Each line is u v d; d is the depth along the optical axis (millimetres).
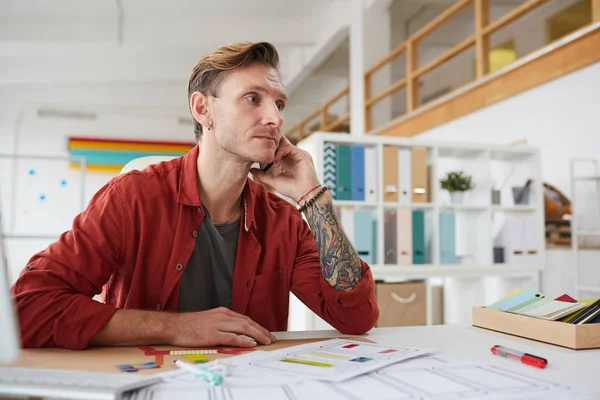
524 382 709
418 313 3166
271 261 1306
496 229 4172
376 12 7000
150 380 675
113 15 7176
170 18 7355
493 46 8953
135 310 982
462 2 5270
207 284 1263
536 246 3643
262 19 7621
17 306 934
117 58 8906
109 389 610
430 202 3498
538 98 4184
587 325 953
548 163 4074
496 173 4234
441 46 10047
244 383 691
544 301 1125
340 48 9320
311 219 1230
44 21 7055
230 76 1123
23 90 10172
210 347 962
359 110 7078
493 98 4695
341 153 3254
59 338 913
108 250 1130
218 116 1137
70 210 10195
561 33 7887
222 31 7449
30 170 9273
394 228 3350
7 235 6125
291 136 12281
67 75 8789
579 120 3785
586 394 673
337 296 1151
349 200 3254
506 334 1118
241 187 1243
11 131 10117
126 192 1186
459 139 5250
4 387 625
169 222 1208
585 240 3613
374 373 754
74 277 1047
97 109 10617
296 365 789
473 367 793
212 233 1251
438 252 3400
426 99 10750
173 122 10922
